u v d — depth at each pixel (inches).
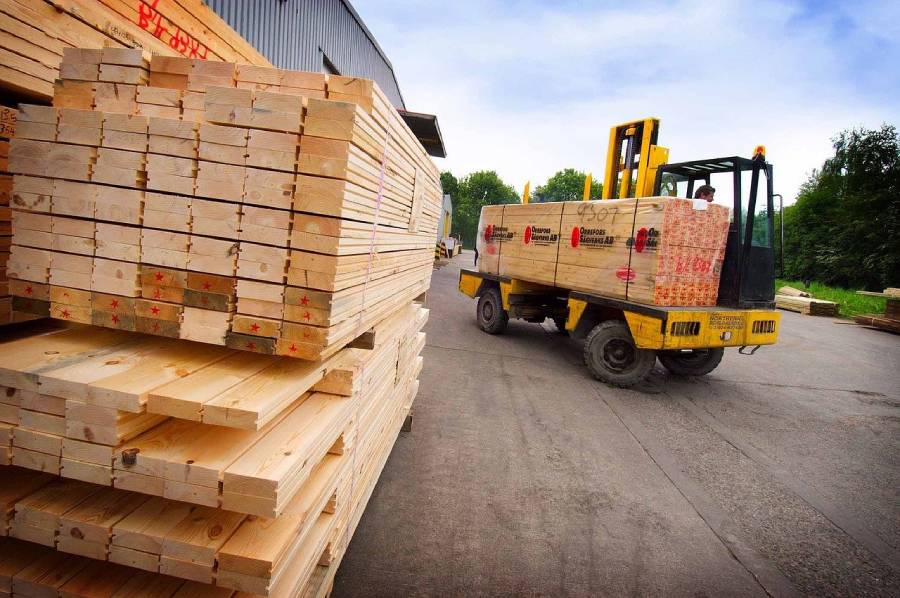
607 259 255.4
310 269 64.6
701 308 235.0
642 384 261.6
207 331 67.7
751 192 237.8
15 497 61.3
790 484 158.6
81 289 69.4
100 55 68.6
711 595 102.9
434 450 156.6
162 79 69.6
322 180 62.7
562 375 263.4
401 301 122.0
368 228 77.7
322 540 75.6
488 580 99.8
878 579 113.6
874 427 225.5
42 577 62.4
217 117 63.9
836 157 1266.0
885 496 156.4
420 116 369.1
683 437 190.9
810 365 354.3
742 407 237.5
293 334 66.1
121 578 63.5
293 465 58.1
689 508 137.6
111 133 66.1
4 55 73.7
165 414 57.1
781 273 255.1
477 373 250.5
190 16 124.0
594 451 169.2
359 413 90.7
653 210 227.9
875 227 1067.3
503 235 351.9
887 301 589.9
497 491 135.5
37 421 58.7
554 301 351.3
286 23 351.6
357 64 560.1
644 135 293.3
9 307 75.6
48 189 68.0
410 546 107.8
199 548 56.4
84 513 59.8
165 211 66.3
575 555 111.0
